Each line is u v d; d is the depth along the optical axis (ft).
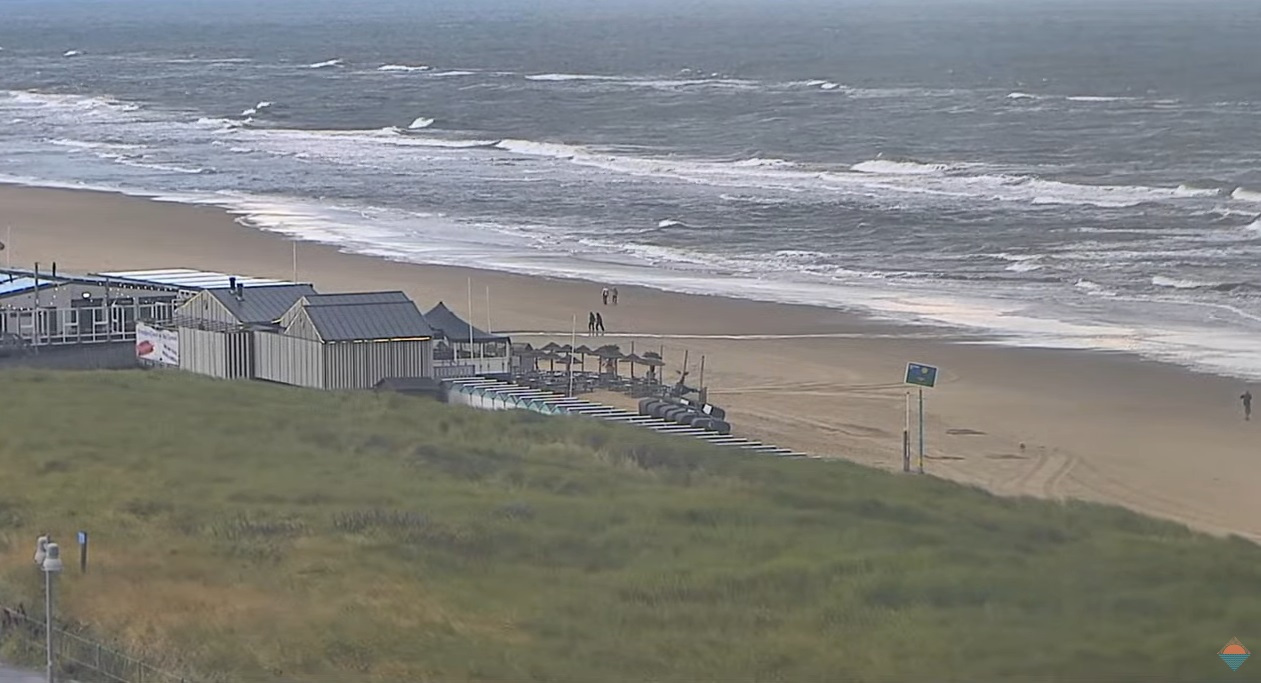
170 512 488.02
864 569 429.38
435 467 558.56
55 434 598.75
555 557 444.55
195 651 359.46
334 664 355.56
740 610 396.98
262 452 577.84
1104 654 359.87
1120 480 635.66
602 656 363.15
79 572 418.51
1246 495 612.29
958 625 382.83
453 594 408.46
